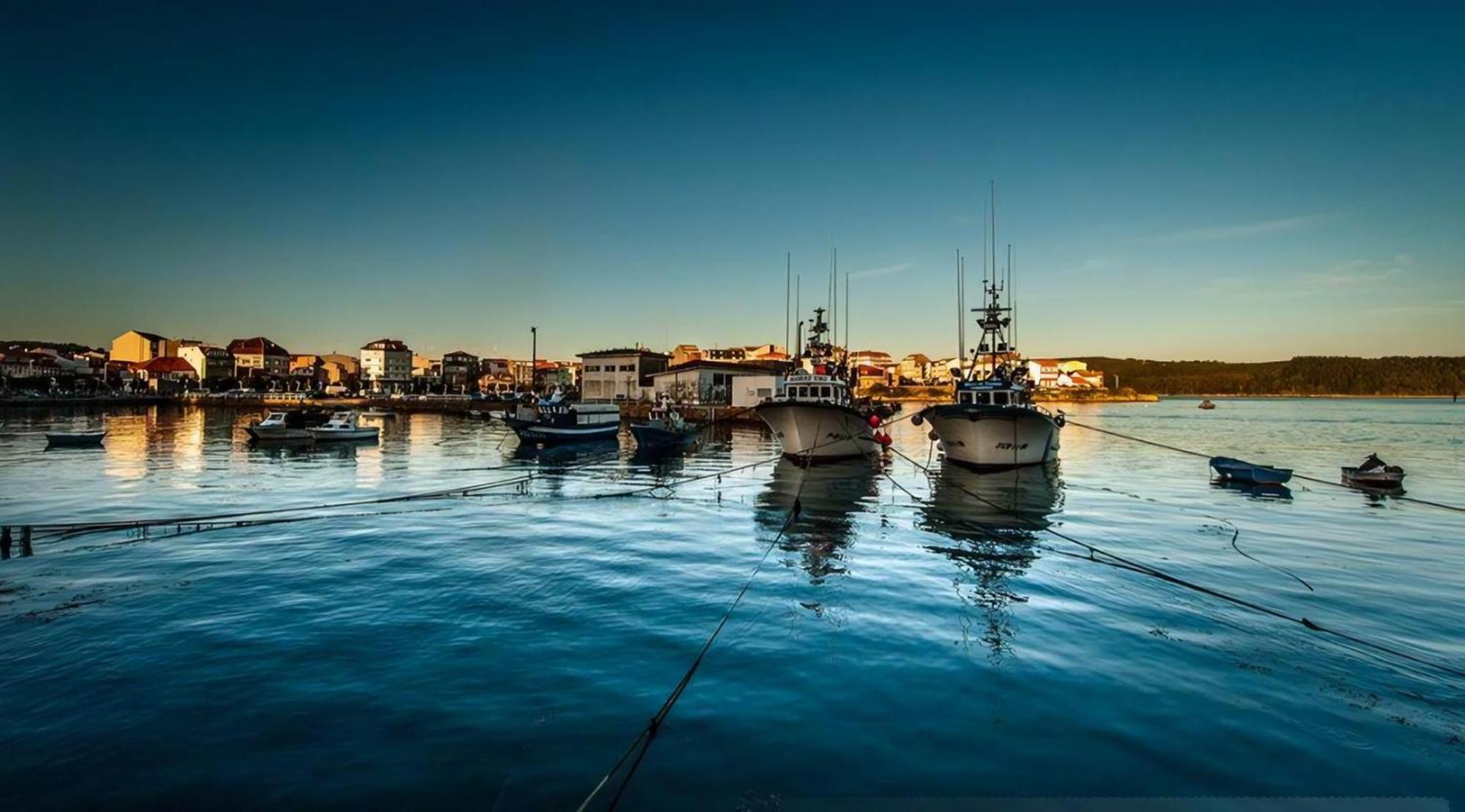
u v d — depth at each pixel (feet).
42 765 26.14
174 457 149.48
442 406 404.98
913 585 50.14
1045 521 75.31
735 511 82.12
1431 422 318.24
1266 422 331.57
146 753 26.99
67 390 467.93
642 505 86.74
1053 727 29.19
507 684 33.30
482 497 93.71
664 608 44.98
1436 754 27.20
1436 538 66.33
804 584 50.62
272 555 59.41
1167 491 99.45
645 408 324.39
